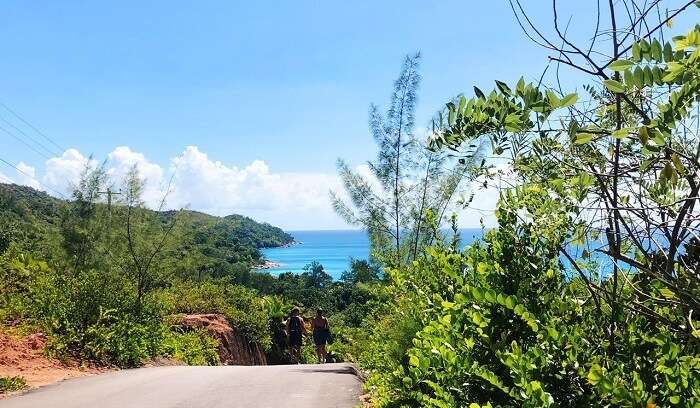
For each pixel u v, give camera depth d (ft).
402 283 18.30
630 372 8.95
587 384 9.82
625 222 8.03
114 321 48.70
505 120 7.72
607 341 9.92
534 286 11.45
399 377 19.52
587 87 8.76
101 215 65.05
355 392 30.12
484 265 11.76
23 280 48.85
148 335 53.26
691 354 8.80
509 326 11.17
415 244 43.70
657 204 7.62
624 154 8.07
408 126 48.39
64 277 49.85
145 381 34.37
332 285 154.51
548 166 8.34
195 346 65.26
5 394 29.32
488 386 11.12
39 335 43.34
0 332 41.68
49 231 67.00
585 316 10.85
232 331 81.35
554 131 7.90
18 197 201.77
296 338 70.44
